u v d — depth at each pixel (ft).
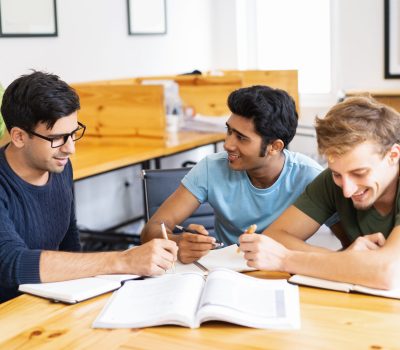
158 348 3.35
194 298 3.92
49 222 5.47
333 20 14.78
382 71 14.03
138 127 10.17
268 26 15.85
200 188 5.97
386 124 4.25
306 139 14.69
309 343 3.34
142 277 4.54
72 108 4.98
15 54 10.34
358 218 4.96
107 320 3.70
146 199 6.92
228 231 6.18
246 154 5.48
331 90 15.05
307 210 5.23
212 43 15.71
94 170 8.38
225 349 3.30
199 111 11.98
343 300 3.96
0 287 4.96
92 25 11.91
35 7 10.60
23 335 3.59
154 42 13.66
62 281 4.43
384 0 13.69
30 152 5.01
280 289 4.09
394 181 4.61
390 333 3.43
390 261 4.11
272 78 11.77
